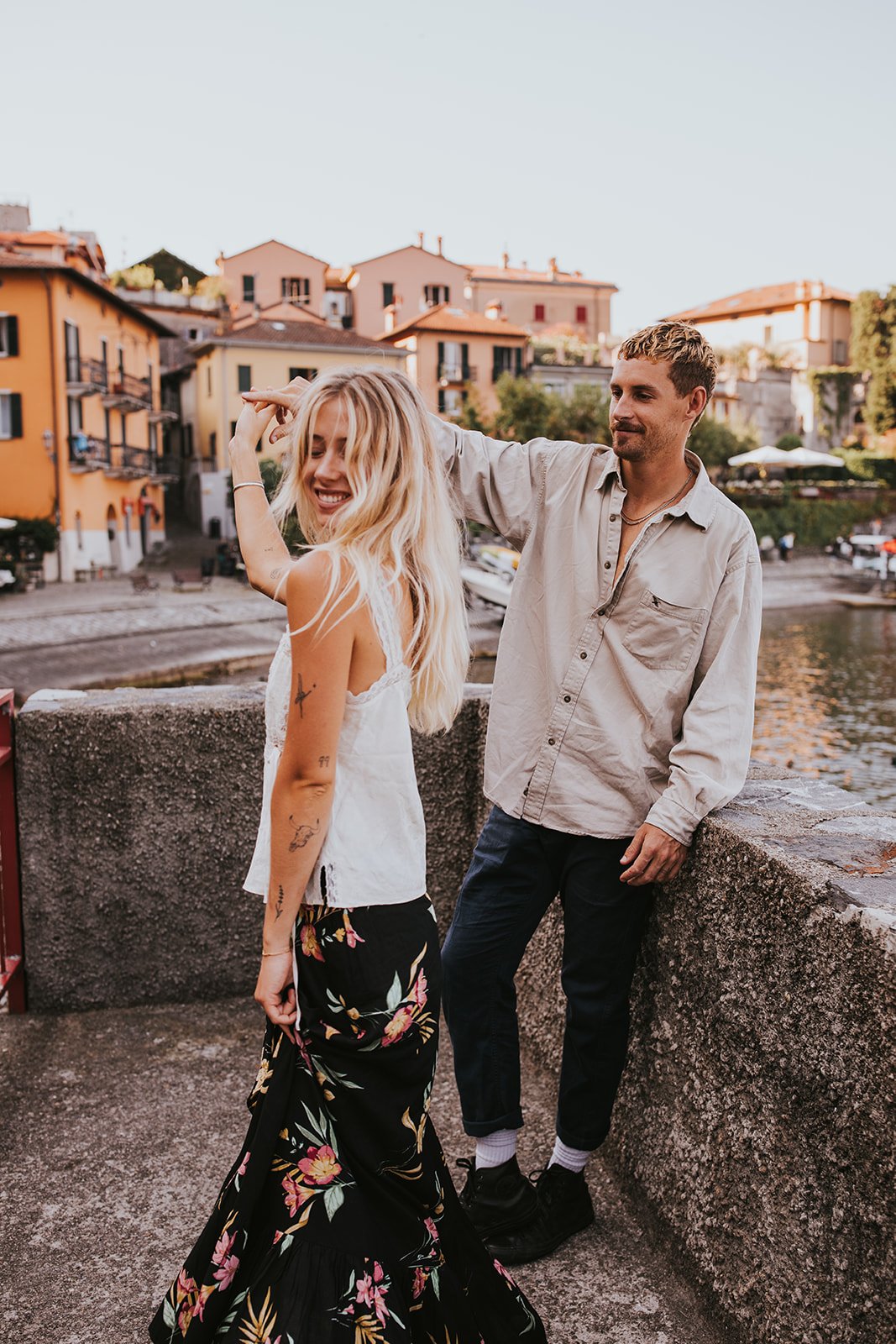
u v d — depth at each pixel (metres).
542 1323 1.86
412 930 1.50
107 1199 2.25
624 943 2.07
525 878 2.09
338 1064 1.45
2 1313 1.92
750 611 1.97
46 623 23.25
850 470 55.56
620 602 1.99
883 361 60.25
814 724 15.56
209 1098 2.63
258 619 26.02
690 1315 1.93
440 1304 1.51
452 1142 2.51
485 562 28.31
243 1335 1.36
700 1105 1.95
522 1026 2.94
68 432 35.84
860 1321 1.50
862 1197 1.49
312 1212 1.41
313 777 1.41
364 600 1.42
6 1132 2.48
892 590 39.75
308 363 49.16
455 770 3.15
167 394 59.50
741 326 73.31
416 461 1.49
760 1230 1.75
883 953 1.44
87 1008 3.07
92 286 36.91
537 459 2.11
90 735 2.95
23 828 2.98
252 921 3.12
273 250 62.56
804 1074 1.63
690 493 1.95
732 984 1.84
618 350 1.96
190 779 3.01
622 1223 2.21
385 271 63.91
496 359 54.44
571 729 2.02
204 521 50.75
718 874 1.88
